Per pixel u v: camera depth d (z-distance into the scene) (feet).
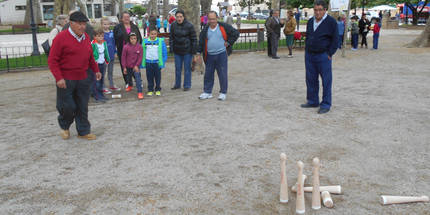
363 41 57.93
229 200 11.46
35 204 11.43
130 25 29.43
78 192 12.15
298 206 10.55
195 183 12.64
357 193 11.73
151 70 26.63
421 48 56.49
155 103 24.66
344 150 15.31
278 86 29.19
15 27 110.73
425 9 135.03
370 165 13.79
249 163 14.21
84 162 14.69
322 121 19.45
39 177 13.38
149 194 11.91
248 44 62.39
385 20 112.47
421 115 19.95
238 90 28.12
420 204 10.96
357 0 130.72
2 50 61.77
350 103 23.06
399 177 12.76
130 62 27.02
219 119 20.27
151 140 17.13
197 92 27.91
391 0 126.62
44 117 21.75
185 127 18.99
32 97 27.53
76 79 16.37
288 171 13.43
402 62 41.11
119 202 11.44
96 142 17.04
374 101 23.31
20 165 14.52
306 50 21.59
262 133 17.70
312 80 21.85
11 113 22.80
